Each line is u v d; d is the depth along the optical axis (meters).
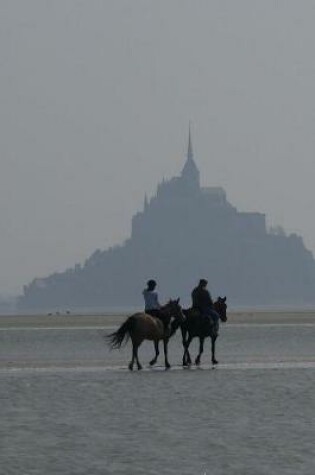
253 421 111.44
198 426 108.38
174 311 162.62
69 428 107.25
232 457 92.94
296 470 87.94
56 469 88.25
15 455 93.69
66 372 163.25
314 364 177.00
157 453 94.62
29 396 131.38
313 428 107.06
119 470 88.06
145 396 130.75
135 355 160.88
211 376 153.50
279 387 139.38
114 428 107.38
